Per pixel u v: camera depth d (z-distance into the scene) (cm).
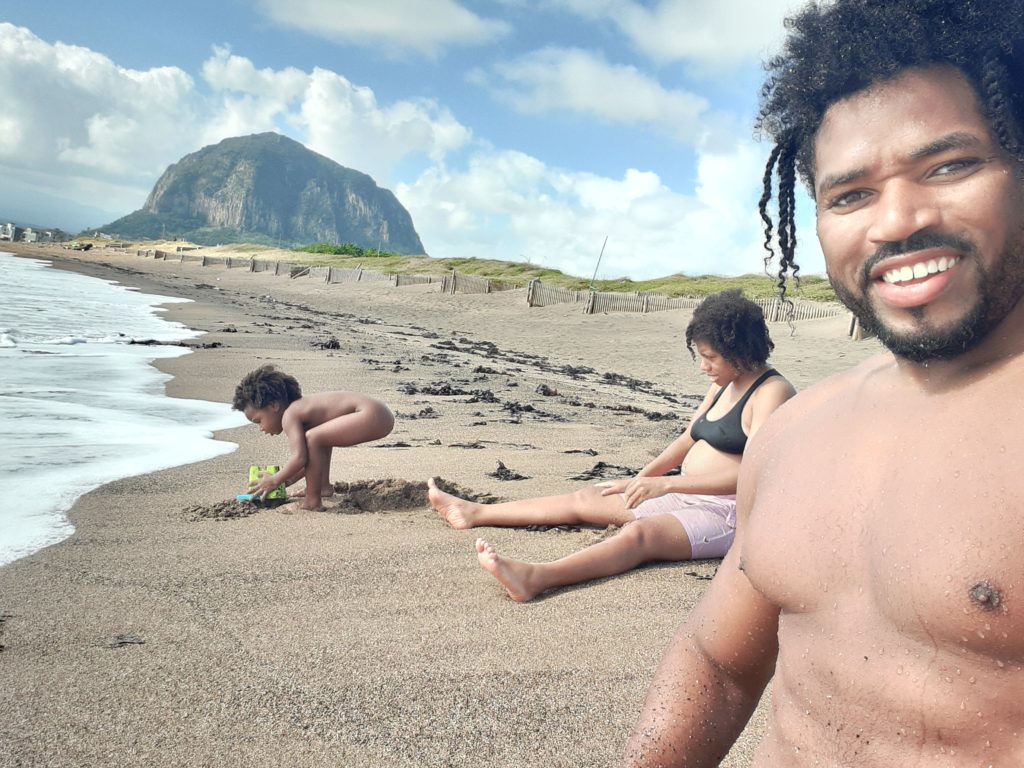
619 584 375
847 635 101
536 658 293
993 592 86
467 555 417
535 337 2328
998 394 97
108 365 1162
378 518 494
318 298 3762
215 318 2277
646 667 286
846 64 106
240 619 329
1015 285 98
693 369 1728
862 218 104
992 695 89
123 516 482
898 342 102
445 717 251
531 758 229
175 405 905
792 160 137
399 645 304
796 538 109
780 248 144
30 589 360
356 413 534
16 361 1135
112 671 281
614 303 2886
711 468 440
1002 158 98
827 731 103
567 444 757
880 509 100
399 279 4147
